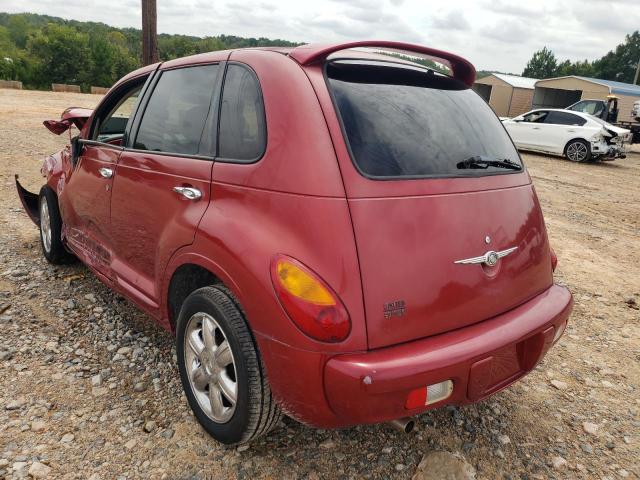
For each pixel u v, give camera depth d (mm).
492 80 33250
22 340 3314
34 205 5027
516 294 2416
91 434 2551
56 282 4203
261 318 2055
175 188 2604
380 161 2139
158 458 2430
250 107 2379
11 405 2701
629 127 21203
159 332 3547
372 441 2650
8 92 24406
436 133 2418
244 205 2225
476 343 2109
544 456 2648
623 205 9695
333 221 1973
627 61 91125
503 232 2383
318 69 2287
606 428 2904
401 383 1908
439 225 2156
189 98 2818
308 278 1941
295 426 2711
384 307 1978
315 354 1941
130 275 3162
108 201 3299
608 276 5566
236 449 2518
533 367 2453
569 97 32500
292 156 2104
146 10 10727
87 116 4242
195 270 2613
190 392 2605
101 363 3148
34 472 2285
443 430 2779
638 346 3930
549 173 12992
